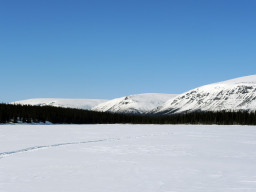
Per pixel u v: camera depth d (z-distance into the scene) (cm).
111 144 4062
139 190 1584
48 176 1939
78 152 3189
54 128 8888
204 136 5628
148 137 5381
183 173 2044
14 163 2452
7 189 1596
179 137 5372
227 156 2889
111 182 1769
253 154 3038
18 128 8731
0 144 4025
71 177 1909
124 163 2458
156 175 1978
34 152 3177
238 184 1719
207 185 1697
